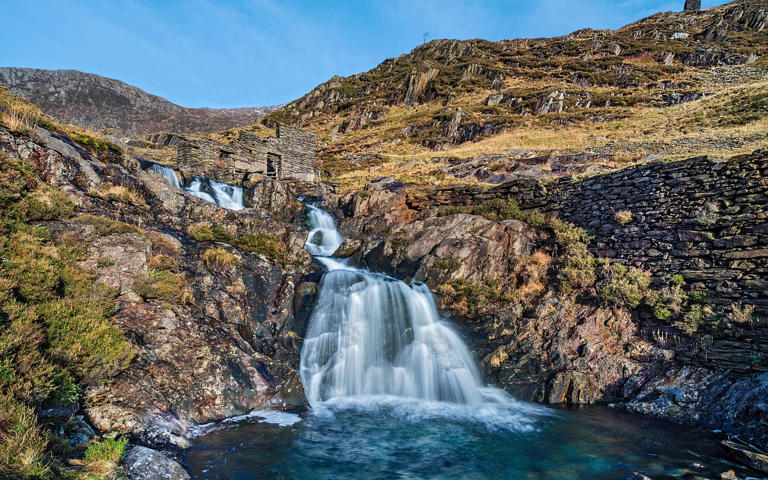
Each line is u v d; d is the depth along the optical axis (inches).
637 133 1432.1
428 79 3216.0
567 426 327.3
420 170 1266.0
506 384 408.2
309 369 406.3
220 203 764.6
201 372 338.0
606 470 251.6
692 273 412.5
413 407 376.5
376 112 3075.8
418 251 605.0
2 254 290.4
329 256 689.0
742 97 1485.0
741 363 340.5
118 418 257.8
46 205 377.7
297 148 1160.2
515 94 2400.3
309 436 299.9
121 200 490.0
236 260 482.0
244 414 333.4
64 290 314.7
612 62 2829.7
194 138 906.1
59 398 239.5
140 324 343.3
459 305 513.3
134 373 304.3
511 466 260.5
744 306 360.5
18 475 169.2
